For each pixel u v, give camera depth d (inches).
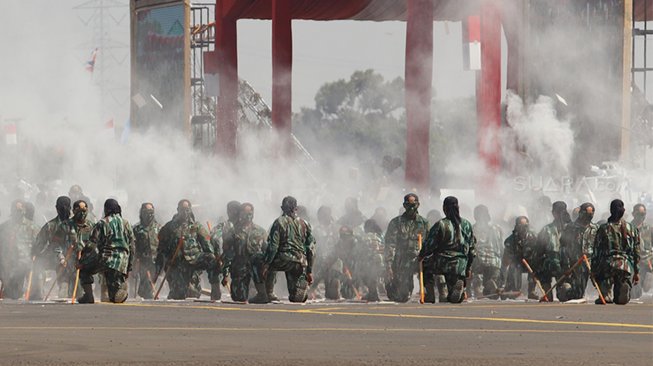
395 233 2012.8
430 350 995.9
